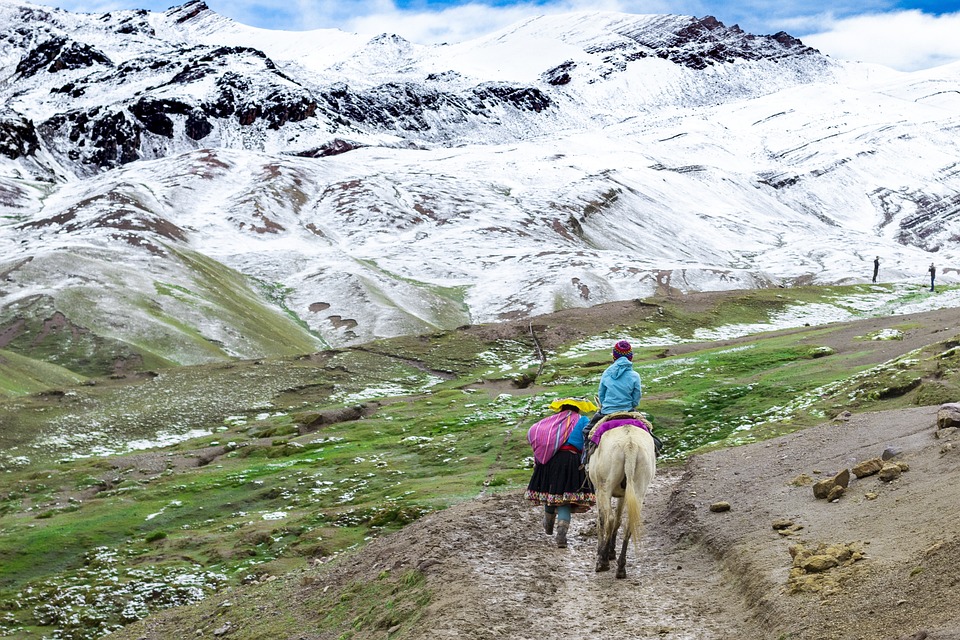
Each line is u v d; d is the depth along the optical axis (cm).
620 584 1275
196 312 9681
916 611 890
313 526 2541
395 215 18262
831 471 1602
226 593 1850
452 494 2506
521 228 18038
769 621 1019
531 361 6356
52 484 3678
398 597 1288
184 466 3881
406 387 5766
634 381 1355
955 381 2430
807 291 8950
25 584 2406
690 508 1590
